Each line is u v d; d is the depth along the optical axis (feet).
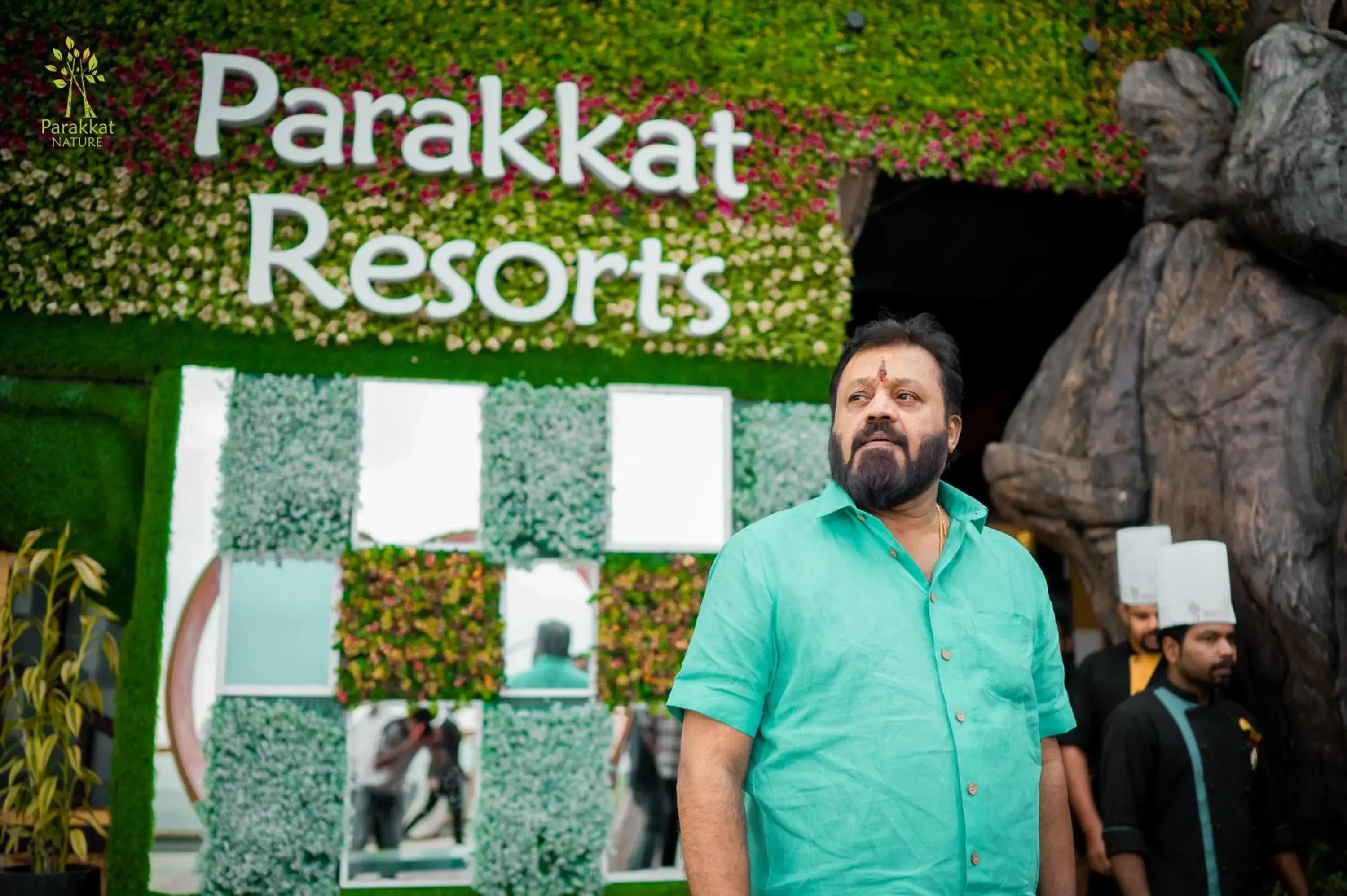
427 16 18.98
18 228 17.63
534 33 19.24
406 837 16.84
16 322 17.42
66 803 15.29
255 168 18.19
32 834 15.51
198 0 18.53
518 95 18.99
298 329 17.80
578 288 18.45
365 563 17.12
